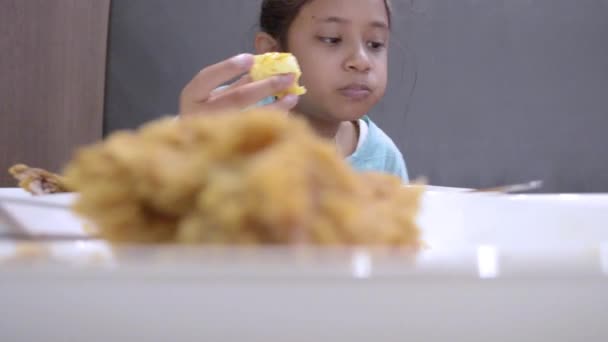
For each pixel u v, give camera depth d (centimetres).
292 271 12
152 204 16
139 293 12
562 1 158
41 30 129
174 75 144
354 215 14
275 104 64
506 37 159
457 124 159
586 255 13
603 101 160
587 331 14
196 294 12
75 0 132
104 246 13
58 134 131
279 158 14
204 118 16
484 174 160
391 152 119
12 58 128
